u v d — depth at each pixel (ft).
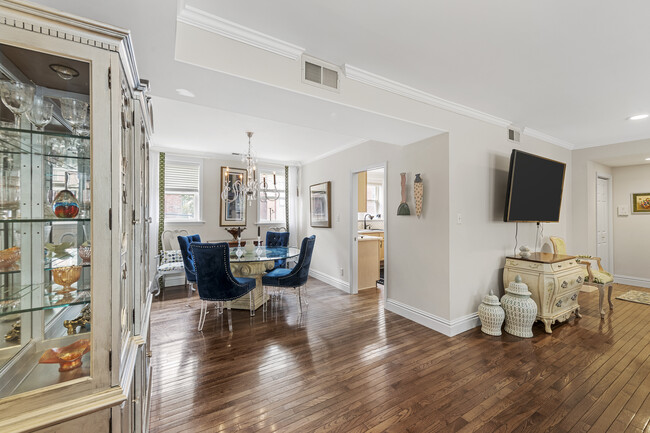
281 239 16.76
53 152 3.17
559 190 12.80
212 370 7.66
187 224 16.84
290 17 5.55
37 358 3.02
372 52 6.82
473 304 10.58
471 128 10.59
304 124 9.16
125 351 3.60
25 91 3.06
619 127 12.41
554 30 5.96
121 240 3.24
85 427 2.94
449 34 6.11
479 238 10.78
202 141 14.71
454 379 7.20
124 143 3.60
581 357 8.23
